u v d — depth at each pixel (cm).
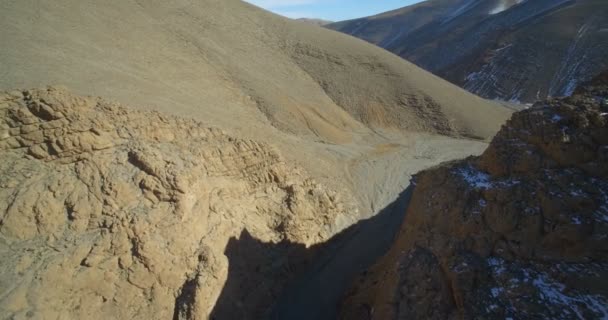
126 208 1005
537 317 699
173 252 1041
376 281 1199
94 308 875
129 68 2289
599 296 681
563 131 847
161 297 988
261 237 1398
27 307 779
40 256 848
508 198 864
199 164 1244
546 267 758
